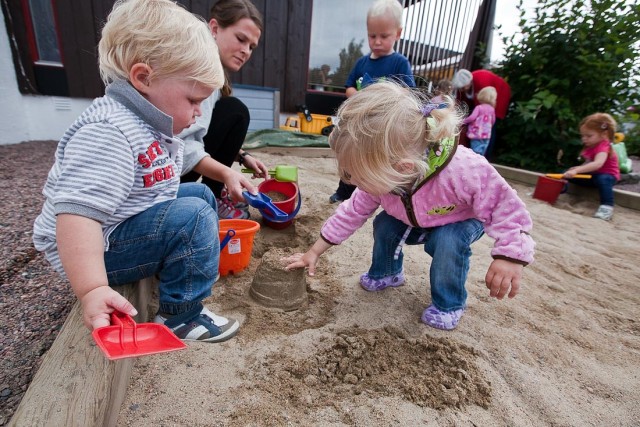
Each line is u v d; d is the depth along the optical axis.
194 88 1.04
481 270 1.96
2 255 1.55
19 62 3.68
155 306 1.41
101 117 0.96
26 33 3.67
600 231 2.84
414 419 1.03
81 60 3.99
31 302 1.32
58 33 3.81
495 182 1.28
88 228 0.86
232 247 1.61
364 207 1.50
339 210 1.54
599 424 1.08
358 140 1.10
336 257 1.96
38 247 1.02
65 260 0.85
